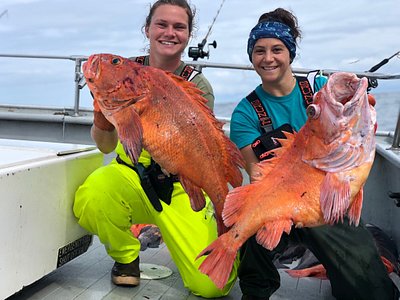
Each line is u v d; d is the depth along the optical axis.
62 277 1.30
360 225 1.10
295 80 1.26
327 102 0.87
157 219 1.27
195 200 1.01
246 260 1.14
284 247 1.28
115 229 1.24
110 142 1.17
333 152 0.88
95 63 0.96
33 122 2.16
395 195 1.22
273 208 0.91
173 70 1.35
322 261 1.12
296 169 0.93
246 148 1.21
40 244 1.16
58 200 1.21
